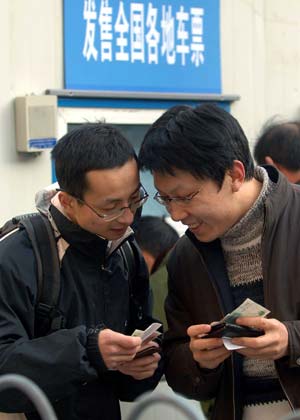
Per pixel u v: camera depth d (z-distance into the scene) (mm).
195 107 1993
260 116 4859
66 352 1906
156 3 4441
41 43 4105
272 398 2123
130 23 4363
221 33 4688
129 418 1547
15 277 1988
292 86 4965
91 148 1964
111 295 2129
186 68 4566
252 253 2111
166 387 2514
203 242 2109
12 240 2045
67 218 2062
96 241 2059
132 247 2227
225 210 2000
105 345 1927
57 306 2037
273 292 2047
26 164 4047
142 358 2076
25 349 1915
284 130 3402
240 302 2133
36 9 4082
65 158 1994
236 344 1929
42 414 1479
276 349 1926
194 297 2215
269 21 4859
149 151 1956
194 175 1923
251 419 2143
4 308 1974
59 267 2049
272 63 4898
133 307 2232
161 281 2842
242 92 4785
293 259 2047
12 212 4012
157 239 2904
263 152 3418
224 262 2158
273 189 2076
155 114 4480
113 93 4320
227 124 1967
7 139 3986
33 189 4074
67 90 4184
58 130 4164
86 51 4242
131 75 4383
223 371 2166
